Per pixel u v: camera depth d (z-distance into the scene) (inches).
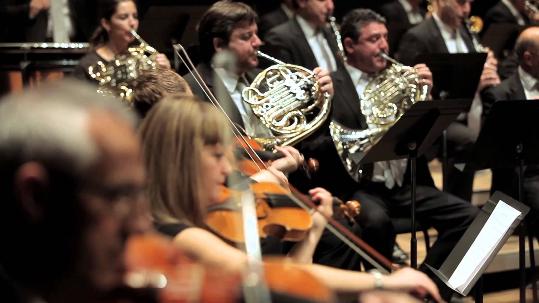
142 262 111.0
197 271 110.5
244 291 110.7
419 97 336.5
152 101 211.2
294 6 420.5
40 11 463.2
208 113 169.3
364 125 339.9
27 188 81.5
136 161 87.0
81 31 467.2
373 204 323.6
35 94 84.1
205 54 315.6
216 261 156.8
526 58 395.9
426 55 368.2
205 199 167.9
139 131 170.2
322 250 295.9
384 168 340.2
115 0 364.2
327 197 207.9
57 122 82.2
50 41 464.4
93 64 357.4
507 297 375.2
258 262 135.9
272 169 236.2
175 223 163.5
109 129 84.8
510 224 247.4
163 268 109.5
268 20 478.0
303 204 201.9
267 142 287.7
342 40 356.8
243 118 303.9
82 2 464.1
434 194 339.0
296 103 297.3
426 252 348.8
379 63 350.9
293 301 122.0
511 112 304.3
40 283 86.9
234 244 168.1
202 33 314.8
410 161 330.3
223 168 170.7
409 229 338.0
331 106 310.0
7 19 463.5
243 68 313.3
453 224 334.0
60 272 86.4
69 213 83.5
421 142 298.4
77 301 88.0
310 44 420.5
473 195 446.3
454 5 451.5
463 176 412.5
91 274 87.0
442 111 291.6
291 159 276.8
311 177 310.0
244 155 251.1
